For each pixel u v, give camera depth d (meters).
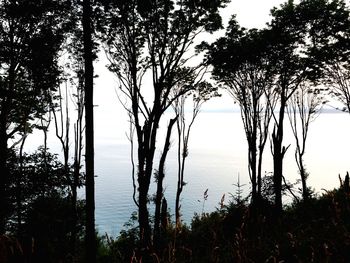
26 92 21.20
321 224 6.19
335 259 4.46
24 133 22.78
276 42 22.00
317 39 22.73
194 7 16.09
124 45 16.94
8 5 17.30
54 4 17.27
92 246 12.71
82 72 24.19
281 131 21.03
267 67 23.17
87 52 13.27
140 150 16.83
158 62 17.02
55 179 18.62
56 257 10.70
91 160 13.02
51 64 20.16
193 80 19.34
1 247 3.12
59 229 14.33
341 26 21.52
